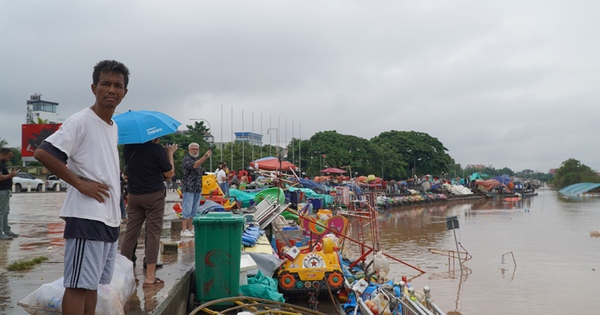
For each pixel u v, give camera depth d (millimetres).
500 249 20781
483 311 11633
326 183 40719
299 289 9008
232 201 16938
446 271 16188
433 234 25688
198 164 10844
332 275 9125
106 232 3863
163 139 56719
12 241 10203
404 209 46219
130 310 5402
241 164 59156
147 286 6406
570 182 114938
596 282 14422
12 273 7055
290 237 14328
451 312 11617
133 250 6859
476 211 43188
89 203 3766
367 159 69875
